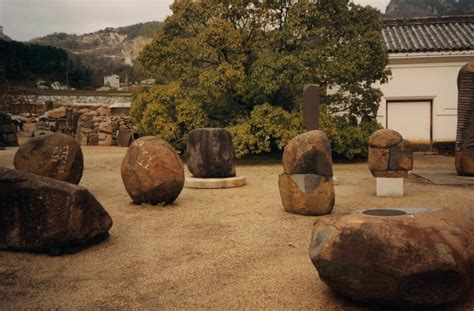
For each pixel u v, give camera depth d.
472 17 18.20
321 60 13.87
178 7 14.95
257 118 13.38
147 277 4.64
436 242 3.32
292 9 13.84
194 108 13.87
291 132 13.12
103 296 4.17
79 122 21.94
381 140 8.84
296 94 14.57
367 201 8.30
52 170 8.29
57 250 5.27
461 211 7.20
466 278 3.34
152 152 7.98
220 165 10.54
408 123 17.12
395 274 3.27
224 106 14.97
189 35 15.29
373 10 14.44
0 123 19.16
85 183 10.76
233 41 13.69
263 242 5.77
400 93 16.94
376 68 13.98
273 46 14.56
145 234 6.25
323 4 14.38
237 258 5.17
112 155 16.94
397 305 3.42
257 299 4.02
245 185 10.51
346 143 14.01
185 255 5.33
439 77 16.69
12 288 4.36
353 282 3.49
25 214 5.28
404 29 18.45
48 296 4.18
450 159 15.26
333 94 15.84
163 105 14.34
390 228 3.42
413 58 16.58
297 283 4.34
